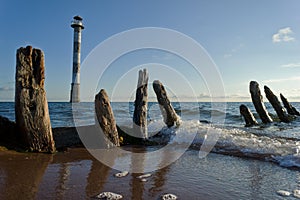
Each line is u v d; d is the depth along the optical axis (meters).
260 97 14.38
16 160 5.17
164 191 3.59
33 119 5.87
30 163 5.01
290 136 8.53
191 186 3.81
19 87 5.84
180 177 4.30
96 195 3.39
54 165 4.97
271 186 3.80
